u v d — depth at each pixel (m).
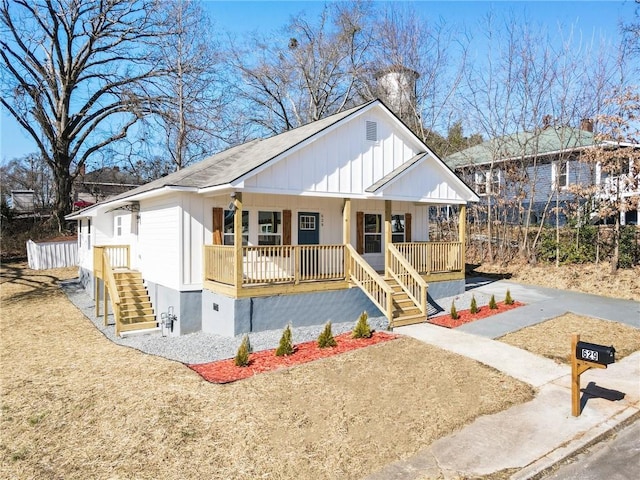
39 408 7.08
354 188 13.38
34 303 18.16
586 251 18.66
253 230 13.55
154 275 14.41
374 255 16.05
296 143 11.96
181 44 32.03
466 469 5.19
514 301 14.28
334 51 35.94
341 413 6.59
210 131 33.88
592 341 10.09
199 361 9.25
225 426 6.24
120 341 11.88
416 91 30.66
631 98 15.55
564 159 21.81
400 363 8.66
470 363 8.64
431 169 15.04
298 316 11.98
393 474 5.11
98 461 5.52
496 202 23.53
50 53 30.12
